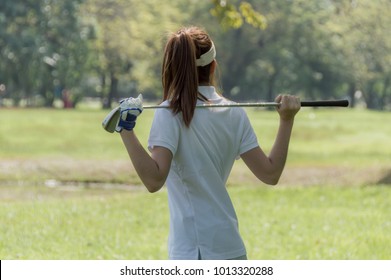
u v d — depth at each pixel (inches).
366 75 5541.3
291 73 5246.1
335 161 1578.5
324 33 5157.5
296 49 5123.0
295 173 1366.9
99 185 1221.7
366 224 795.4
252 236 719.1
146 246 665.0
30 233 697.6
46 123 2564.0
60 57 4259.4
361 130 2635.3
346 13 5526.6
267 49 4997.5
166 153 304.2
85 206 883.4
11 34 3939.5
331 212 882.8
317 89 5516.7
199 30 322.3
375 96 6801.2
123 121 295.9
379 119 3499.0
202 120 312.0
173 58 312.0
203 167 310.7
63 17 4215.1
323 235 726.5
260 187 1138.7
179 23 4813.0
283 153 322.0
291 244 681.0
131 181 1259.8
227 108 318.0
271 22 4928.6
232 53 4985.2
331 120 3218.5
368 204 959.6
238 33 4909.0
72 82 4525.1
